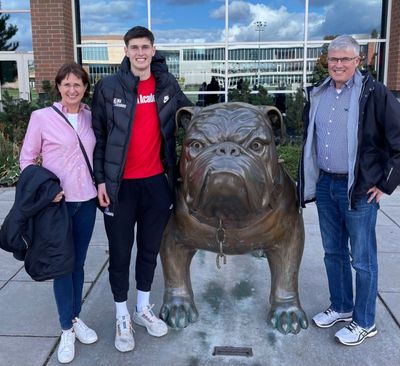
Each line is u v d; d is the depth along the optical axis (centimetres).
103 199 287
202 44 1128
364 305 306
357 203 287
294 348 306
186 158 270
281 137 294
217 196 238
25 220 265
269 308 357
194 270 427
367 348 306
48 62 1025
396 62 1009
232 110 271
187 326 331
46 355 302
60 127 277
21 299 377
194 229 294
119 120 276
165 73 287
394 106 269
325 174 303
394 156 272
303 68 1116
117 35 1132
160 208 297
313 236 521
